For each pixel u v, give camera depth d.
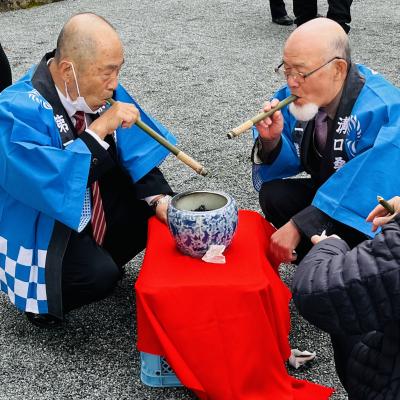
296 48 2.22
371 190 2.23
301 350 2.41
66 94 2.28
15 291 2.38
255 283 2.02
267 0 7.93
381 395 1.58
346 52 2.26
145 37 6.50
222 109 4.70
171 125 4.47
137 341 2.25
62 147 2.29
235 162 3.95
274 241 2.36
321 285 1.47
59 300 2.33
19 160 2.16
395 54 5.74
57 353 2.43
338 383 2.25
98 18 2.22
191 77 5.33
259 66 5.54
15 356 2.41
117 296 2.75
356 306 1.44
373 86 2.34
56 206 2.16
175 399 2.20
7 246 2.35
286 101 2.31
